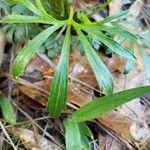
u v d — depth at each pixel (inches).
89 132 10.3
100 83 9.5
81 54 11.0
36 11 9.7
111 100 10.1
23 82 10.7
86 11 11.7
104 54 11.5
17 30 10.6
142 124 11.4
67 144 9.8
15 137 10.2
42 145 10.3
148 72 11.1
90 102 10.2
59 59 9.9
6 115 9.9
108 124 11.0
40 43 9.6
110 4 12.4
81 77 11.1
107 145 10.9
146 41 11.6
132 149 11.0
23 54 9.3
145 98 12.0
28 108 10.9
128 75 11.8
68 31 10.0
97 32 10.0
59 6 10.8
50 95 9.5
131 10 13.2
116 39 11.2
